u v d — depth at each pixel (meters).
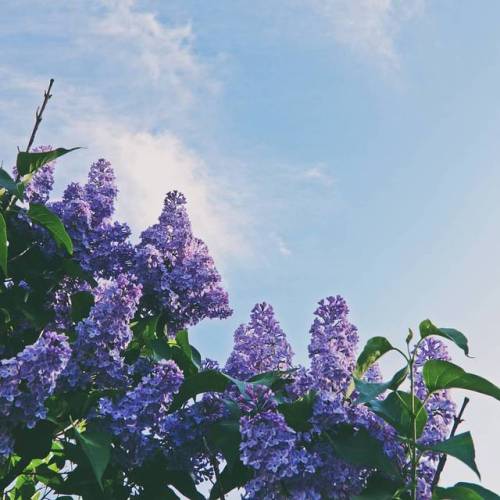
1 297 1.19
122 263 1.28
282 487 0.97
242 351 1.13
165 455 1.08
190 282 1.24
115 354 1.05
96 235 1.27
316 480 0.98
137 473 1.09
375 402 1.02
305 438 1.00
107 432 1.01
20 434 1.02
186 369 1.15
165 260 1.28
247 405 1.04
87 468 1.08
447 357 1.04
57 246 1.23
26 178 1.19
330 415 0.99
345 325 1.08
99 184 1.34
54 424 1.03
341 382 1.01
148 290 1.25
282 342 1.13
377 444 0.99
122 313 1.05
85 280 1.24
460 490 0.96
